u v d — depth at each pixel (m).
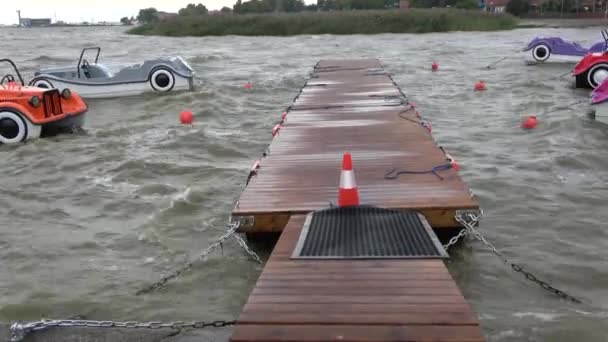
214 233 5.97
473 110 12.65
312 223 4.88
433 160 6.64
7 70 22.34
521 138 9.75
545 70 19.19
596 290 4.67
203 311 4.45
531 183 7.26
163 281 4.90
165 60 15.67
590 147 8.90
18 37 54.88
